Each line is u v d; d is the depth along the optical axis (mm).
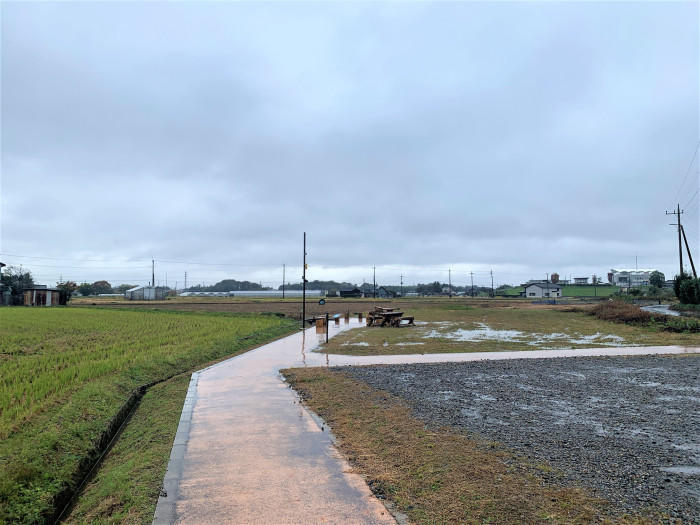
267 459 5621
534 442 6102
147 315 34656
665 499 4340
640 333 23641
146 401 10180
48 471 6242
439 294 143000
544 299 86562
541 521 3910
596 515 4016
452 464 5273
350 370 12219
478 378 11039
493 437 6320
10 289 59719
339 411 7891
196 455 5801
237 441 6344
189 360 14664
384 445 6016
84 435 7652
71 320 28953
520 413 7691
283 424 7168
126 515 4609
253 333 22219
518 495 4430
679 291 47031
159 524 4023
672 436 6395
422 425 6926
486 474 4969
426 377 11156
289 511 4219
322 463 5453
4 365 12758
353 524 3947
